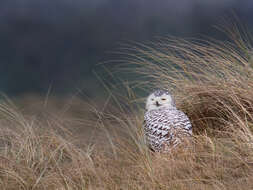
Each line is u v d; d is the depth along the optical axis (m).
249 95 11.85
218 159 10.34
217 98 12.17
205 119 12.34
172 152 10.69
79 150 11.48
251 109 11.83
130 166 10.59
